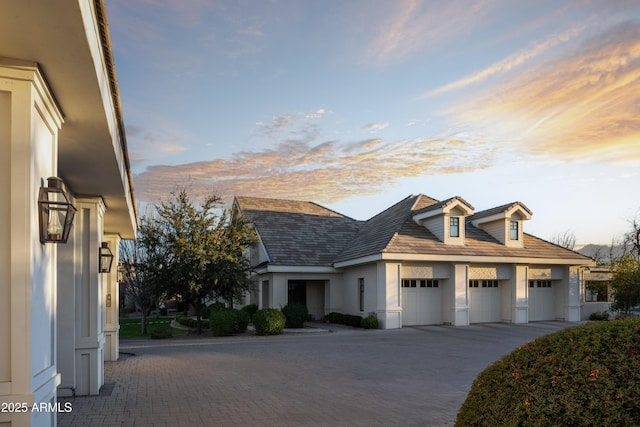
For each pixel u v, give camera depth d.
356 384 10.61
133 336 24.39
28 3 3.30
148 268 22.81
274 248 28.78
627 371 3.48
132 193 10.91
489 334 21.56
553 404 3.60
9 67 4.10
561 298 28.61
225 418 7.69
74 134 5.80
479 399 4.29
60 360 9.07
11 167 4.08
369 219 34.09
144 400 8.91
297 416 7.84
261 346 18.16
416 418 7.75
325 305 29.36
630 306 27.80
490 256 25.91
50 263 4.87
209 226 23.69
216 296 24.62
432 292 26.19
